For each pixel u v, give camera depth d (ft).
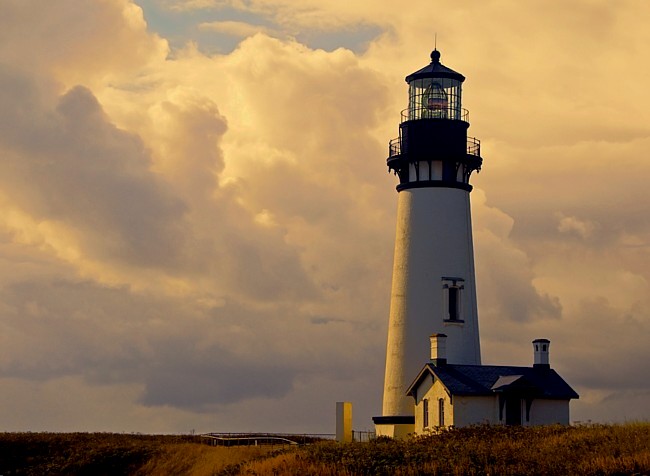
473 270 276.21
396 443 211.61
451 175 273.95
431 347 259.60
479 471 170.71
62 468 281.74
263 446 270.67
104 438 316.40
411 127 274.36
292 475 188.55
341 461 190.29
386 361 274.16
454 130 273.33
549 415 254.06
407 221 274.77
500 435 206.80
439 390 252.62
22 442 302.04
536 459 175.42
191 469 260.21
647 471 157.58
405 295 271.69
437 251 270.87
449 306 269.44
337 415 236.22
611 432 192.03
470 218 278.46
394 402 268.21
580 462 168.55
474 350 271.28
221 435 328.49
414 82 280.51
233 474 217.36
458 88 280.31
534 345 264.11
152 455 280.92
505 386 247.50
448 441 204.13
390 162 278.87
